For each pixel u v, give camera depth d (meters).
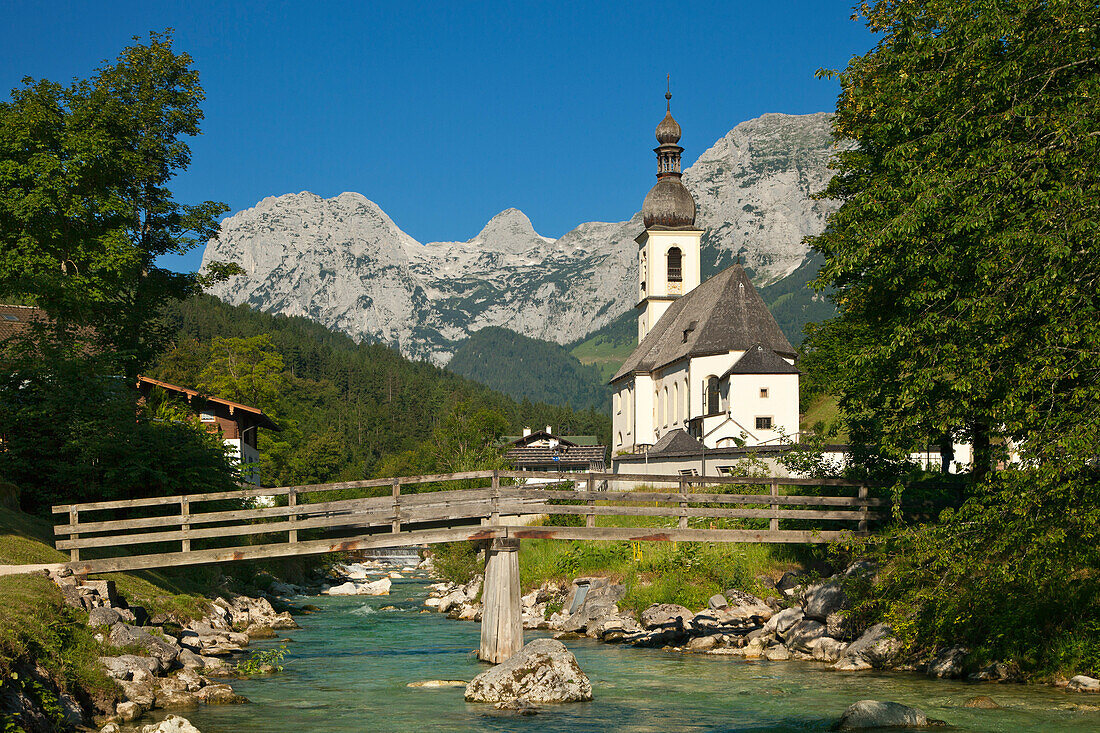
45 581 21.52
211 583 35.34
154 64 45.19
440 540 25.97
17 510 30.98
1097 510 17.52
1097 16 18.95
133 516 34.09
